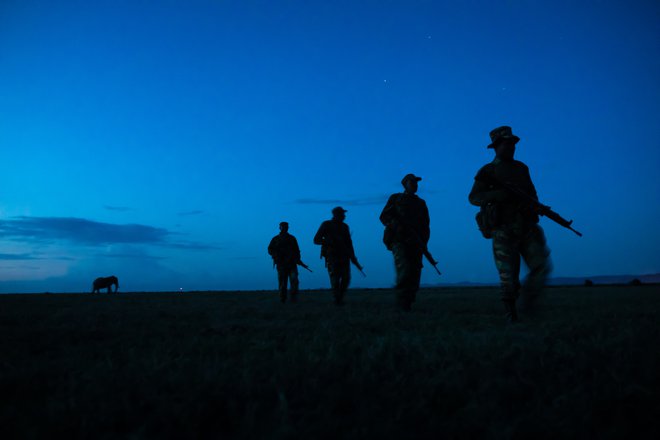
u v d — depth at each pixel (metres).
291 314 5.94
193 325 4.57
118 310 6.73
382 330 4.08
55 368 2.44
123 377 2.12
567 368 2.24
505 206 4.95
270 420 1.57
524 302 5.02
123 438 1.47
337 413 1.69
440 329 3.94
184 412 1.61
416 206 6.99
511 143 5.15
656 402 1.70
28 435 1.45
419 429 1.54
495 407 1.70
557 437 1.46
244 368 2.29
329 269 8.90
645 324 3.89
